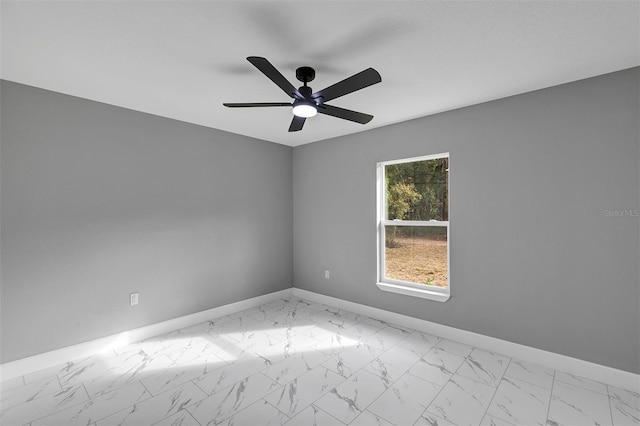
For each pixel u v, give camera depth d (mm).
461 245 2953
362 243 3758
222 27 1693
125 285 2926
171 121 3264
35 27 1678
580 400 2055
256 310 3900
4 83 2326
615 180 2225
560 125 2434
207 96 2662
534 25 1673
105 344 2781
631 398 2074
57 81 2361
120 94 2619
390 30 1724
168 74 2254
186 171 3383
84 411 1945
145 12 1562
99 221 2779
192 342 2953
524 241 2605
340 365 2514
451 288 3016
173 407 1983
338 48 1907
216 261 3646
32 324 2432
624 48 1902
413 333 3170
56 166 2555
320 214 4219
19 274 2383
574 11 1553
